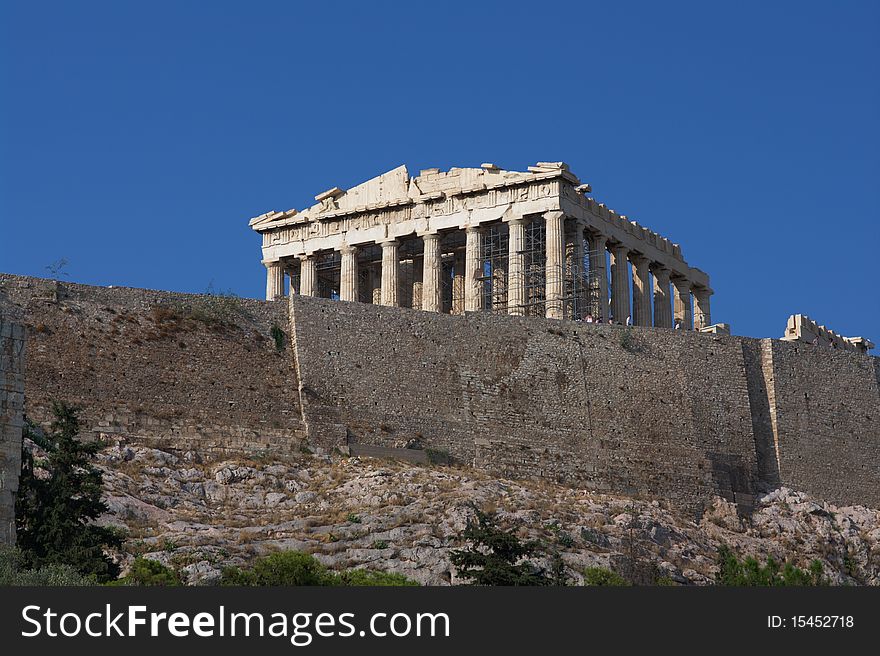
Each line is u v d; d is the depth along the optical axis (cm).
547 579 9225
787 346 12656
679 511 11831
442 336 11919
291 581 8762
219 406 11200
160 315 11375
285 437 11238
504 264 14688
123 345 11150
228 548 9731
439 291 14612
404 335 11838
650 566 10362
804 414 12531
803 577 10281
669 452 12025
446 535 10069
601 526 10825
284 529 10188
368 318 11812
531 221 14438
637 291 15175
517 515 10544
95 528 8981
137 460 10669
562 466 11756
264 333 11619
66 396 10819
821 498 12381
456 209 14600
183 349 11294
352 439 11400
